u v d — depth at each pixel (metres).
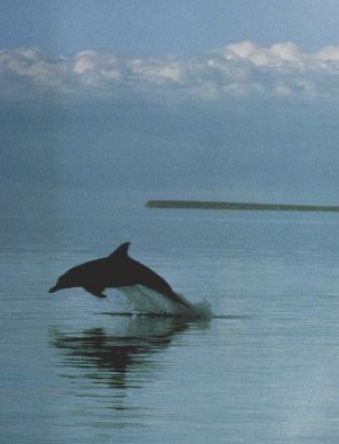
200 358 30.98
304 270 63.28
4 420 23.42
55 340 34.28
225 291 50.16
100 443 21.78
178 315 41.41
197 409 24.67
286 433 22.89
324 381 28.00
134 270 41.91
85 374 28.34
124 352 31.88
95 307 43.81
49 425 23.03
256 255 77.12
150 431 22.72
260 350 32.59
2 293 48.38
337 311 42.66
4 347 32.72
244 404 25.30
